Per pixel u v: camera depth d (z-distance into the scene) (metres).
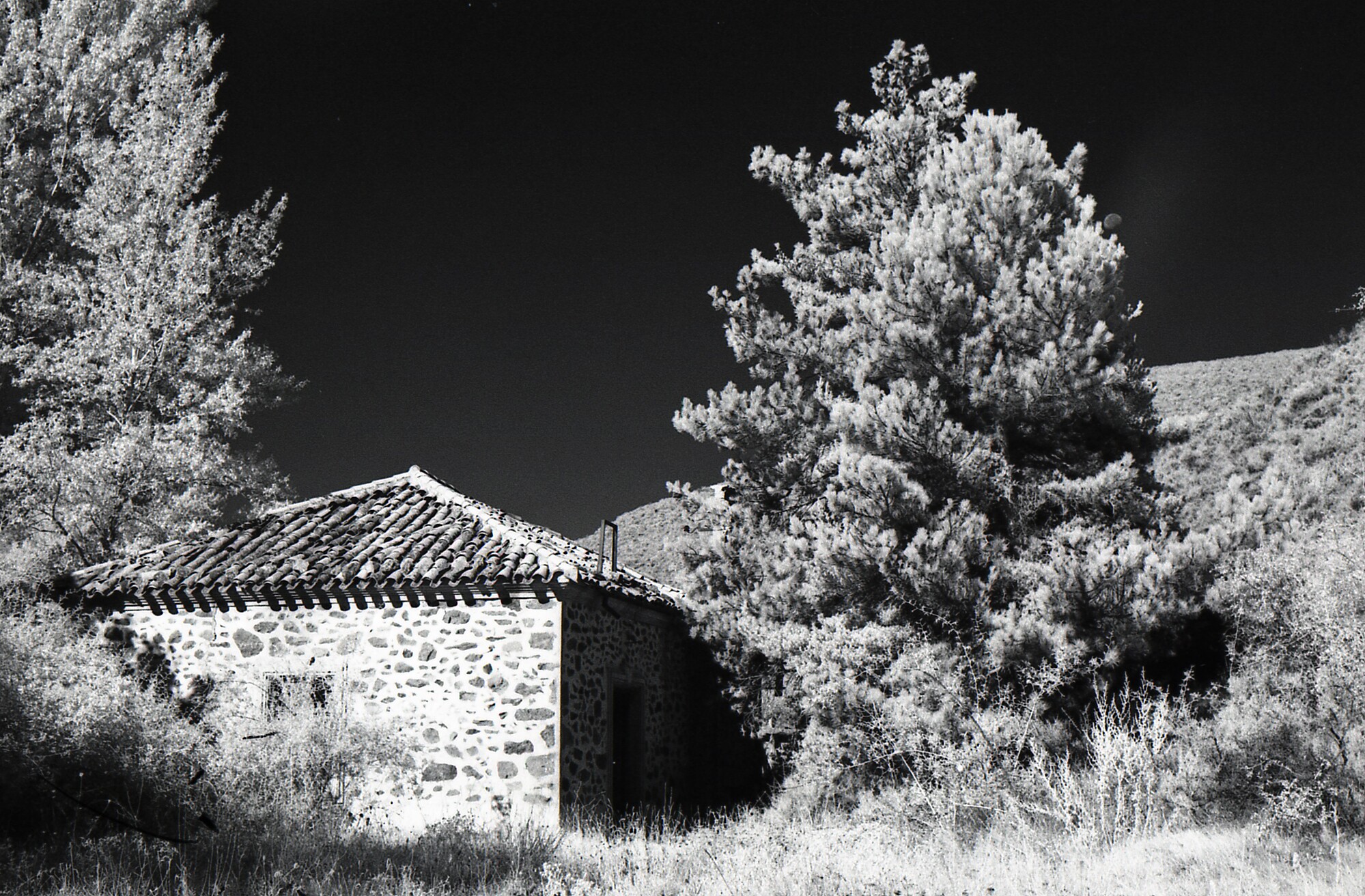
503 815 12.59
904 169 18.25
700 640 16.48
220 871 7.96
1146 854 8.19
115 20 23.83
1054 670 11.59
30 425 18.75
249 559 14.39
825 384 17.52
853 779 12.80
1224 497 12.94
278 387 22.22
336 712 12.06
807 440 16.94
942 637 13.12
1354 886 6.38
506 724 12.90
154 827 8.49
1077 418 14.16
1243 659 11.73
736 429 17.34
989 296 14.91
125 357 19.83
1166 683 12.76
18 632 9.45
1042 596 12.14
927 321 14.79
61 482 18.11
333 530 15.36
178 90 21.52
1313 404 25.78
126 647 13.92
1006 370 13.85
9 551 15.29
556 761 12.69
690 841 11.35
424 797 12.82
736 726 17.08
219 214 22.11
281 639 13.62
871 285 17.86
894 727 11.98
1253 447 25.42
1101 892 6.97
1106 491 13.36
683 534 19.86
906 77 19.17
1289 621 11.09
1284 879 6.78
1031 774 10.30
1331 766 8.45
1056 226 15.52
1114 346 14.52
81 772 8.54
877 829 10.34
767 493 17.56
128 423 19.84
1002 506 14.21
